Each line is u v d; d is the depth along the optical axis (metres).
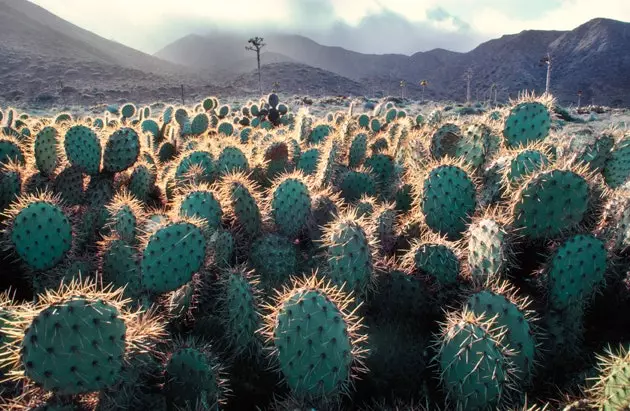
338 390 2.41
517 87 183.38
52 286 3.52
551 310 2.92
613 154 4.81
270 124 12.41
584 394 2.32
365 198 4.60
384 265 3.33
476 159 4.17
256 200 4.27
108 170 5.15
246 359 3.01
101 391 2.21
